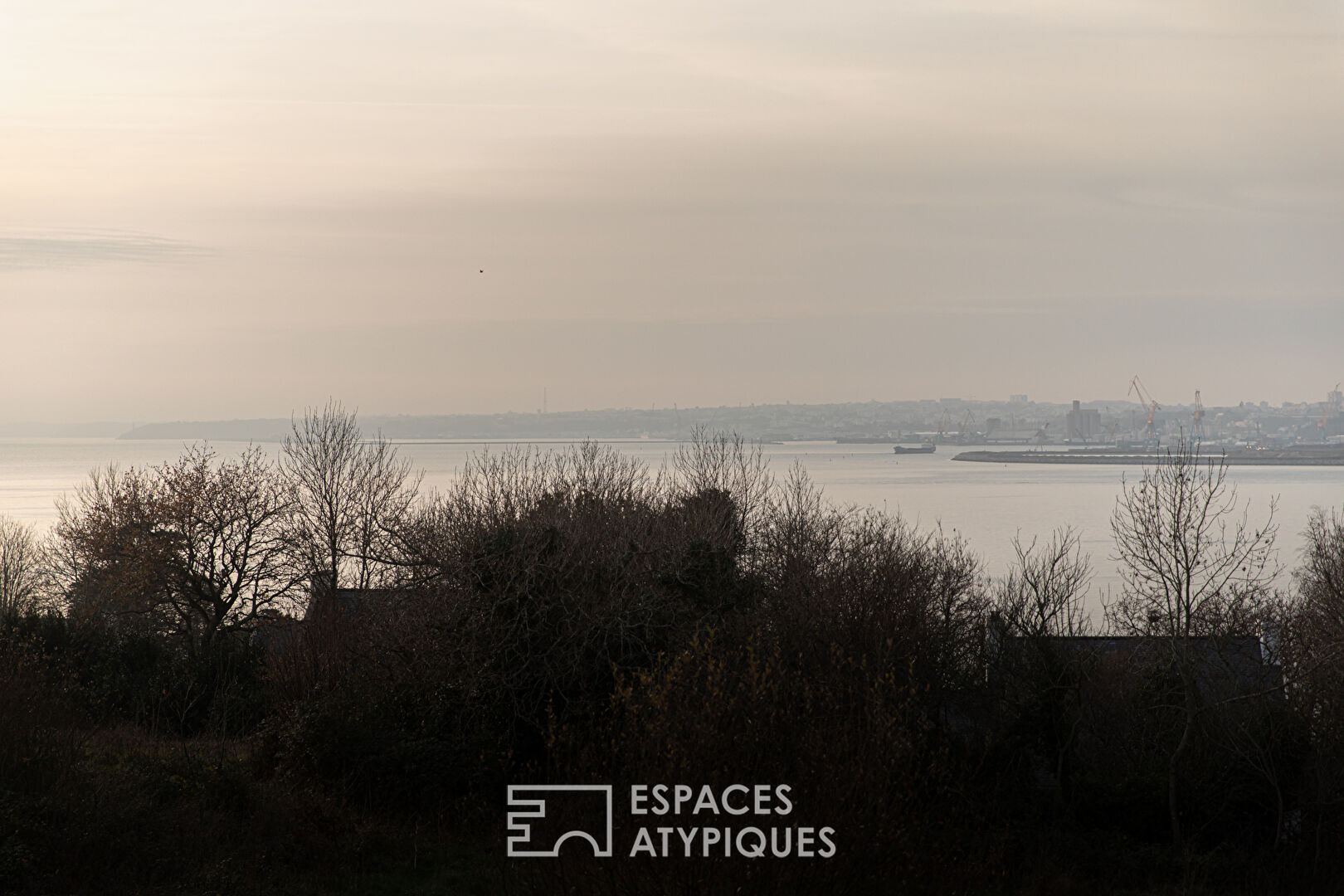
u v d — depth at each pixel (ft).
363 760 59.62
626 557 67.72
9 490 531.09
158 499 128.16
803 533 89.04
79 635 102.94
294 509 131.13
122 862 46.85
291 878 49.11
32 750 54.75
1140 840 62.69
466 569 66.39
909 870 44.91
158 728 81.66
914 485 644.27
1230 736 63.10
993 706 70.18
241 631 123.24
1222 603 72.33
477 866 52.03
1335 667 63.67
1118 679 74.64
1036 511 459.73
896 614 68.23
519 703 62.75
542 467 97.66
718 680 44.37
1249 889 56.54
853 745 45.83
